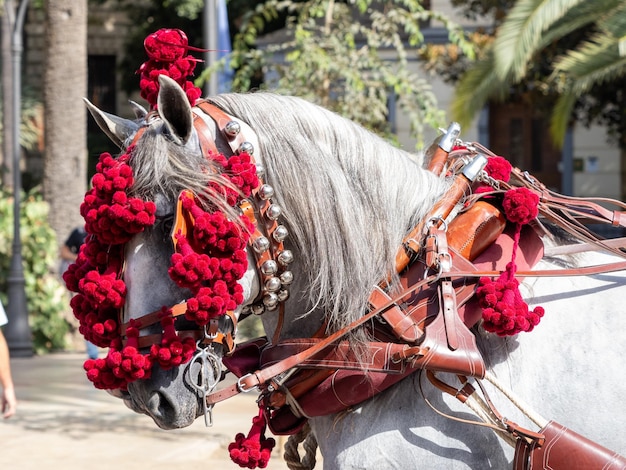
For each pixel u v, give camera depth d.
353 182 3.25
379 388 3.07
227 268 2.88
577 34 15.44
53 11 14.62
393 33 10.42
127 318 2.98
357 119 9.92
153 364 2.95
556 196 3.58
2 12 21.34
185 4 23.41
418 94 10.37
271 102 3.28
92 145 25.03
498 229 3.21
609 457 2.88
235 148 3.10
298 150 3.18
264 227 3.09
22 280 13.48
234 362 3.40
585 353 3.07
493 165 3.39
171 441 7.77
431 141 3.77
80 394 10.09
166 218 2.93
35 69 27.53
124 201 2.86
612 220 3.41
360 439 3.10
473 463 3.02
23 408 9.30
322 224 3.14
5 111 21.39
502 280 3.06
